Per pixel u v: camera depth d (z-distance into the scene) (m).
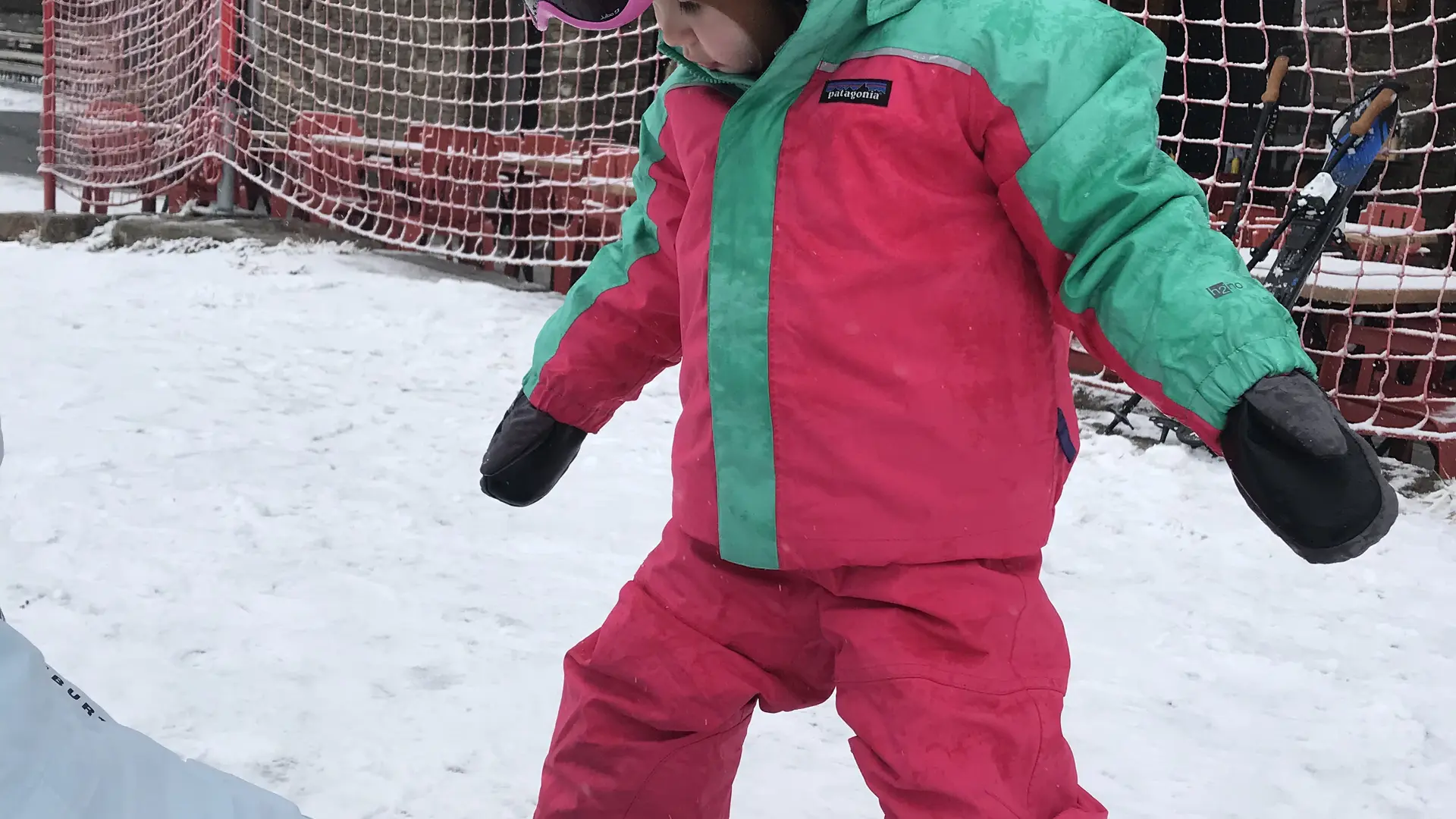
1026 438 1.39
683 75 1.54
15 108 21.25
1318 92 10.16
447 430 4.52
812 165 1.36
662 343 1.72
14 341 5.36
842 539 1.35
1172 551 3.74
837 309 1.34
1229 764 2.40
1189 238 1.21
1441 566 3.75
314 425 4.44
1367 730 2.59
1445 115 9.64
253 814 0.86
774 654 1.49
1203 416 1.15
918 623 1.33
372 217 9.24
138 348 5.43
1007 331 1.37
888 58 1.34
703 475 1.46
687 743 1.51
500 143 8.49
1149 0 10.48
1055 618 1.39
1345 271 5.52
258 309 6.50
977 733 1.27
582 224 8.01
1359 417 5.47
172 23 9.87
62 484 3.50
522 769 2.18
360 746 2.21
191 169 9.77
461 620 2.81
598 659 1.54
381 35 9.59
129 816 0.79
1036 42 1.30
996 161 1.32
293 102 10.23
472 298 7.11
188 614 2.71
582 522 3.58
